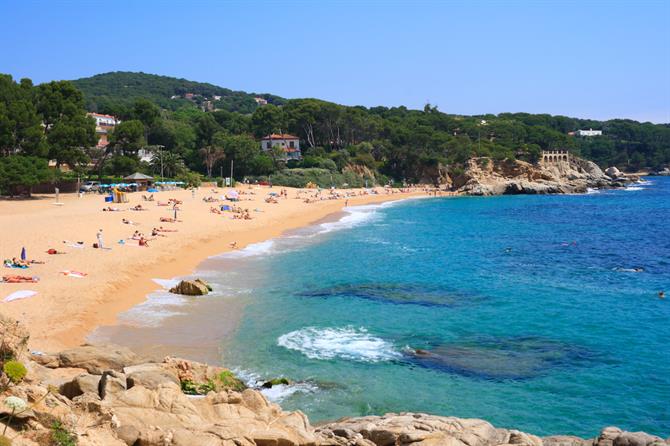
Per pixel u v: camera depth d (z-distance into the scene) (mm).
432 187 173375
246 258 57750
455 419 20625
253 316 37438
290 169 157500
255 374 28078
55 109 105375
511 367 29578
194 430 16328
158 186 121500
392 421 20547
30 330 30438
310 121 176250
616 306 41250
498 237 77188
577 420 24000
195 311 38062
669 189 184000
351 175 164875
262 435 16594
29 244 51844
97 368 24641
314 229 82812
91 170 128500
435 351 31750
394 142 182500
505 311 39812
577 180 187125
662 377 28281
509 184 167000
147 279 45344
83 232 60250
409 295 43969
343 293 44125
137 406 17531
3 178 87938
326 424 21703
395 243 70438
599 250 66875
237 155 151250
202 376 24641
